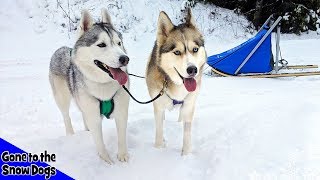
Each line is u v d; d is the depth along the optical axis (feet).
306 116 4.79
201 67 4.09
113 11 12.81
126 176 3.75
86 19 3.78
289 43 12.34
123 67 3.62
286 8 14.26
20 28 11.67
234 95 6.50
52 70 4.57
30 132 5.03
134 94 6.70
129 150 4.31
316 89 6.72
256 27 14.66
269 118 4.87
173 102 4.10
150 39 12.32
